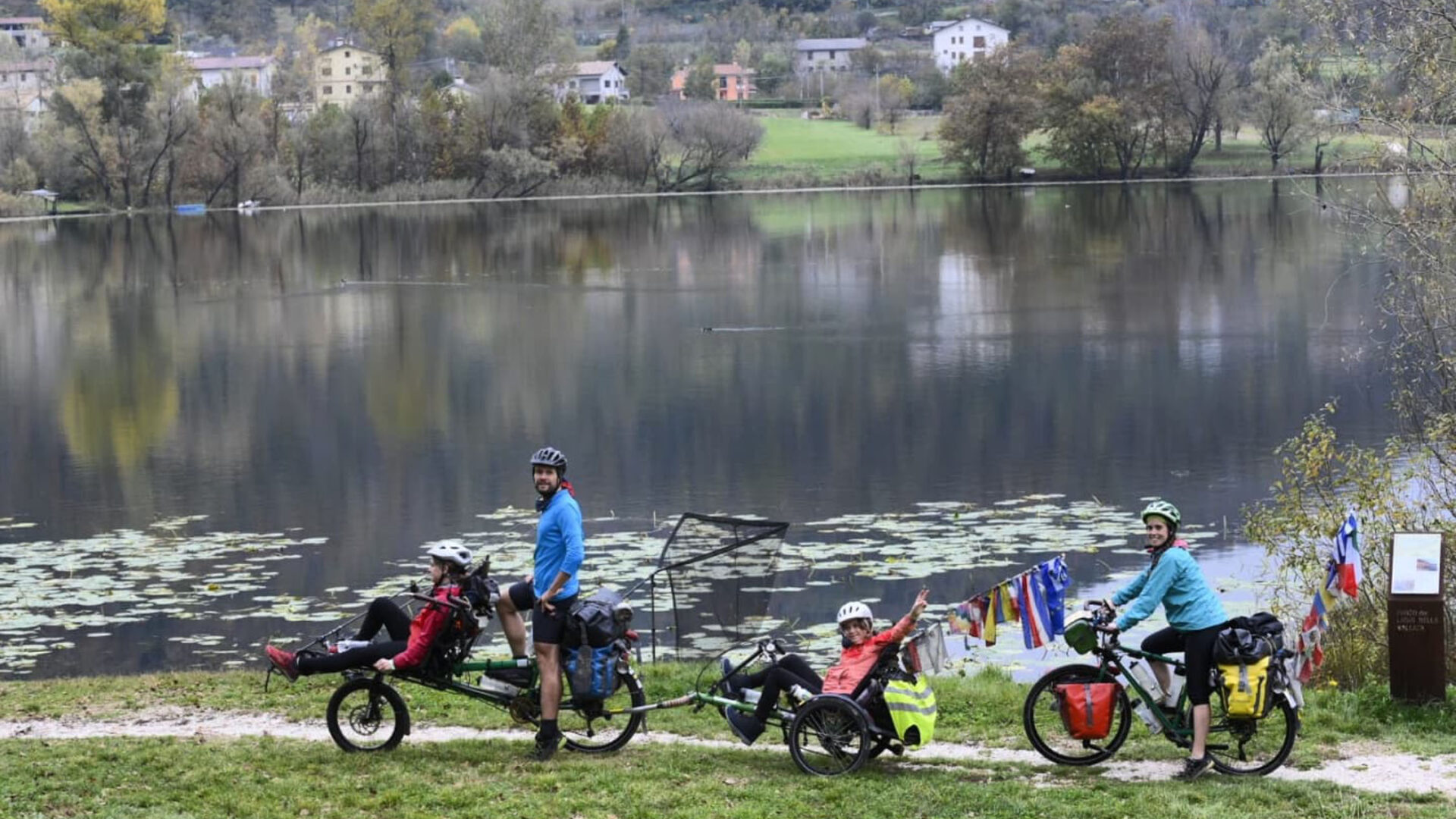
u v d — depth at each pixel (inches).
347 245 2906.0
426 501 867.4
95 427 1144.2
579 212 3772.1
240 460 1003.9
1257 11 4372.5
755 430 1071.0
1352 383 1159.6
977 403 1153.4
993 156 4539.9
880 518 794.2
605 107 4790.8
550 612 354.0
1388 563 492.4
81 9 5472.4
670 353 1454.2
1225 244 2362.2
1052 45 6082.7
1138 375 1242.6
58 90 4133.9
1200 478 878.4
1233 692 324.8
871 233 2849.4
